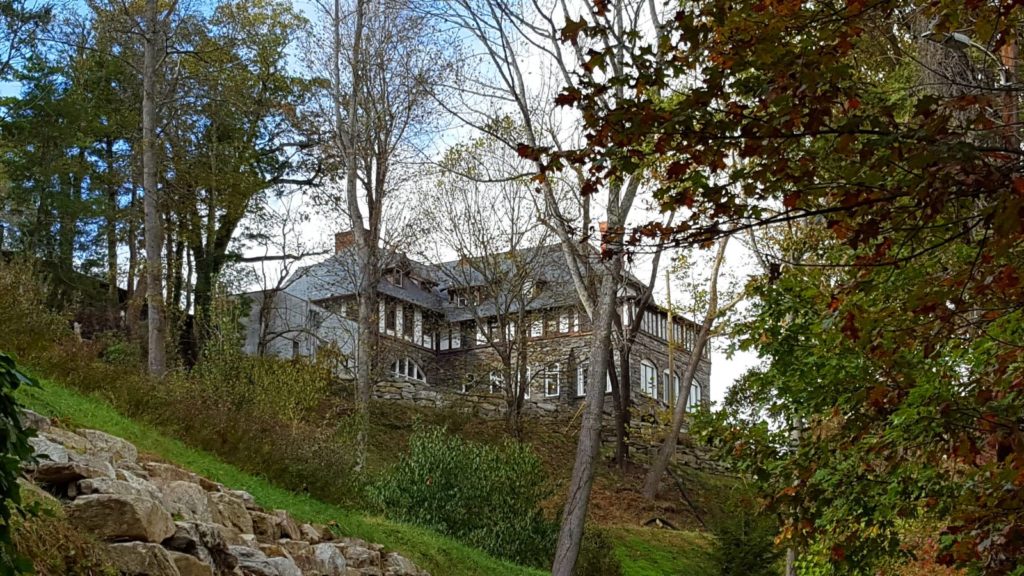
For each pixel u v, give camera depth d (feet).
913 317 26.11
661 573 94.58
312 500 55.62
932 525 40.22
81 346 56.24
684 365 176.76
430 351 172.24
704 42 23.48
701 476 139.33
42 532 27.09
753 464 35.35
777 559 81.56
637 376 162.40
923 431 27.81
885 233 25.29
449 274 143.95
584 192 24.80
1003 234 20.94
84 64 129.49
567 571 56.70
